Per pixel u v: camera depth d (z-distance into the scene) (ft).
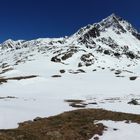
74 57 608.60
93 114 156.66
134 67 623.77
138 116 155.43
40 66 543.39
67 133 116.57
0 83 336.49
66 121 139.03
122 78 411.54
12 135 102.83
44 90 311.88
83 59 587.27
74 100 242.58
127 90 318.04
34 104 201.98
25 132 109.40
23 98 245.45
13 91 299.99
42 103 210.79
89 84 357.41
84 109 170.09
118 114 158.10
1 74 454.40
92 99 257.75
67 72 476.54
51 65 553.23
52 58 601.21
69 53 619.67
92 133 119.65
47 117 148.15
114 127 129.90
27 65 556.10
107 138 115.34
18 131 109.29
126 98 264.31
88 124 131.23
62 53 622.54
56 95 280.72
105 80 393.29
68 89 320.50
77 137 114.62
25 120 140.77
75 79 400.67
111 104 217.56
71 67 547.08
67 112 160.25
